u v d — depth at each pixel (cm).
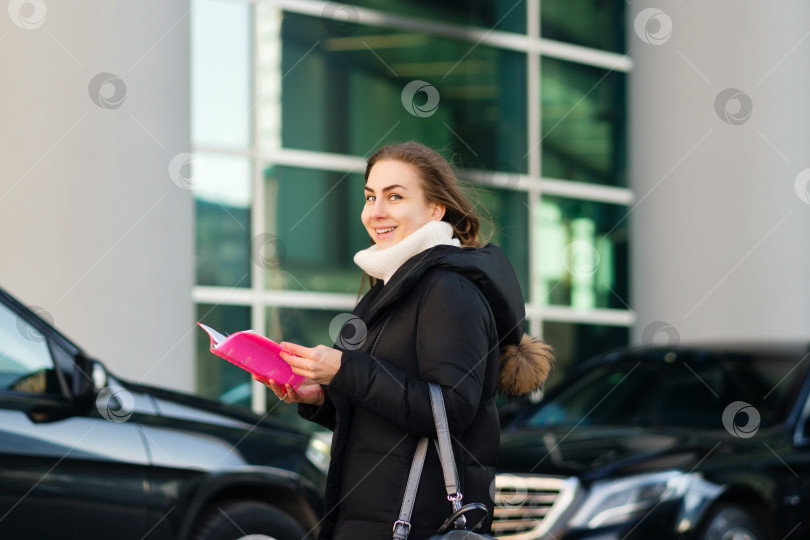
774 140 2452
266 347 589
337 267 2327
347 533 587
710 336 2441
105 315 1627
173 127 1742
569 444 1330
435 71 2500
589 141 2734
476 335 578
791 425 1377
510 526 1205
